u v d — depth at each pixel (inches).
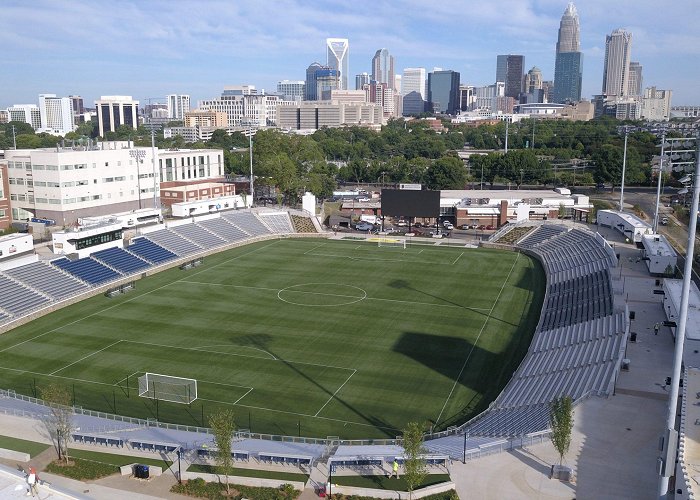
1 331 3176.7
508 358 2898.6
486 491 1657.2
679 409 2025.1
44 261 3895.2
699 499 1403.8
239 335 3147.1
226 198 6018.7
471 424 2262.6
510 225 5654.5
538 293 3914.9
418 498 1636.3
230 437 1731.1
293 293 3873.0
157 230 4933.6
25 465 1859.0
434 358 2886.3
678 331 1507.1
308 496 1692.9
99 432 2076.8
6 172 5487.2
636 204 6914.4
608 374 2365.9
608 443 1862.7
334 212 6747.1
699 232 5556.1
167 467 1859.0
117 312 3491.6
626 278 3801.7
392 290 3949.3
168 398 2466.8
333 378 2662.4
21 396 2418.8
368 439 2155.5
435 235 5684.1
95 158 5689.0
